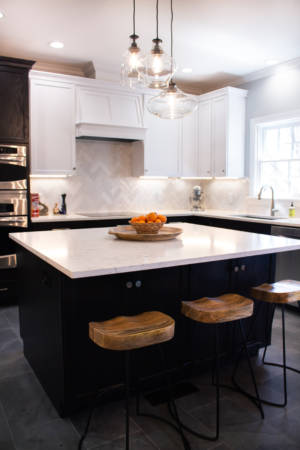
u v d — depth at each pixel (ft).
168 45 12.43
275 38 11.84
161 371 7.46
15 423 6.41
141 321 5.85
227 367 8.48
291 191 14.87
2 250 12.39
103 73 14.56
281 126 15.15
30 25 10.92
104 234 9.25
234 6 9.75
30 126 13.24
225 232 9.75
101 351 6.66
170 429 6.26
